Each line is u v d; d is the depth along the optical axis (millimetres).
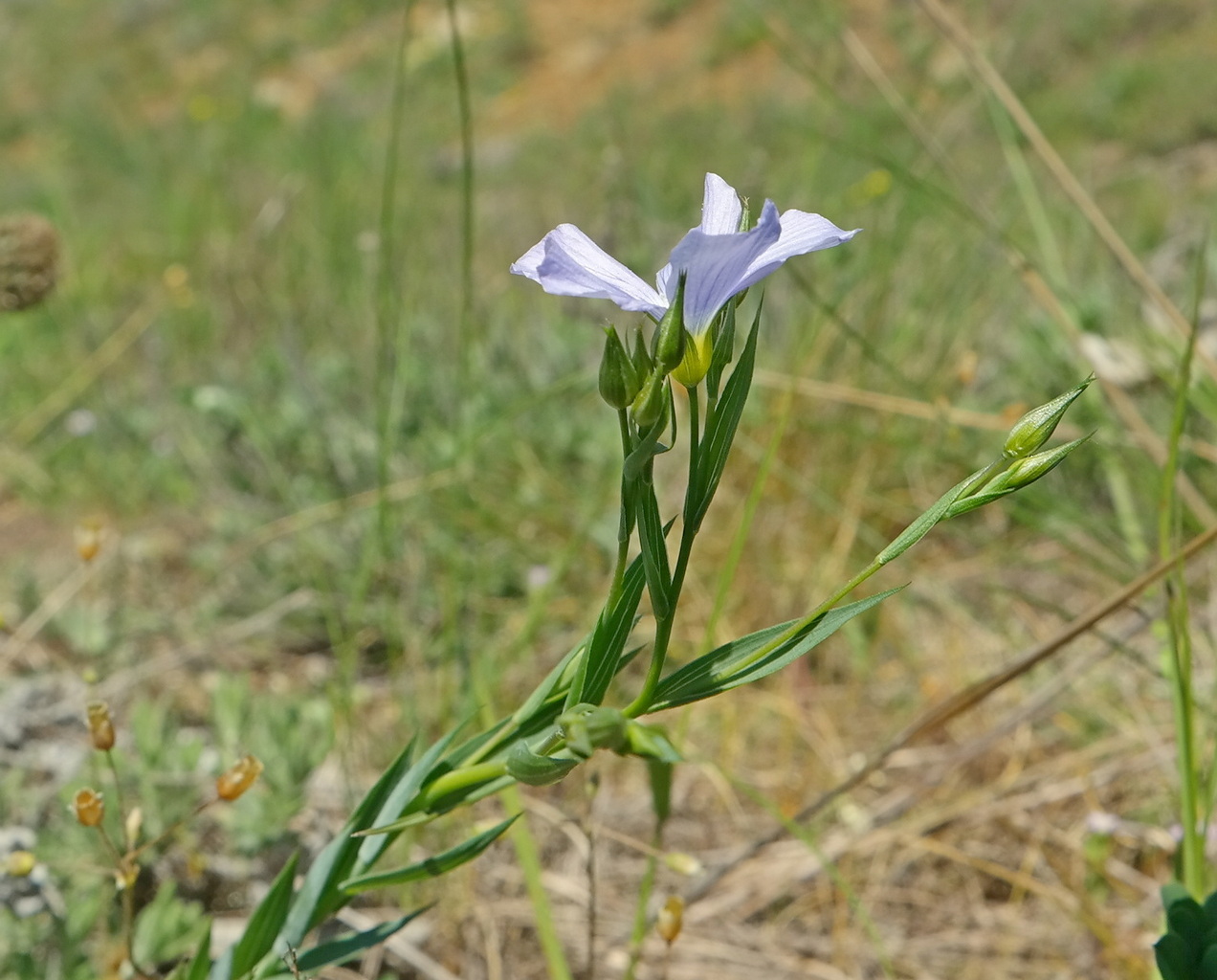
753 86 1968
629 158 739
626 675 482
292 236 856
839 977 356
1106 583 477
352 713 427
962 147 894
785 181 738
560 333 687
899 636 489
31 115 2951
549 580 457
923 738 438
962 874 386
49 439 755
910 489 554
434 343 673
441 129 1621
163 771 361
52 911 330
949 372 583
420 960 350
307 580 547
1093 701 431
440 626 505
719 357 235
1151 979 331
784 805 408
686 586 512
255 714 380
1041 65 1703
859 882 382
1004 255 540
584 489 564
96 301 951
